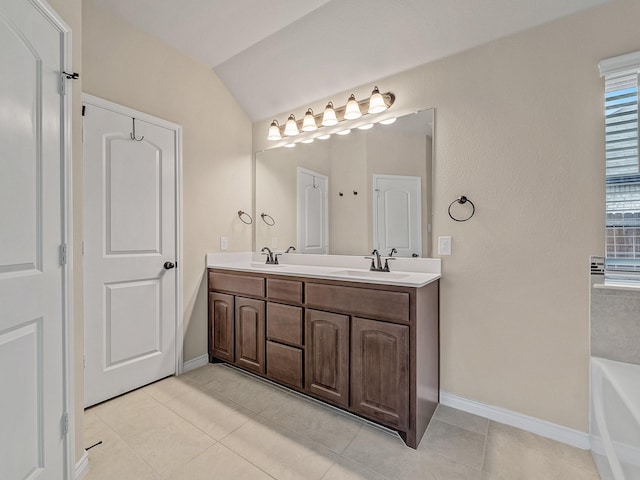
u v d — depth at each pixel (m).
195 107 2.46
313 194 2.53
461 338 1.87
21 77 1.03
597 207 1.51
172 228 2.30
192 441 1.57
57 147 1.19
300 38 2.17
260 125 2.90
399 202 2.11
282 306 2.04
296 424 1.72
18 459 1.01
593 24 1.50
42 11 1.12
